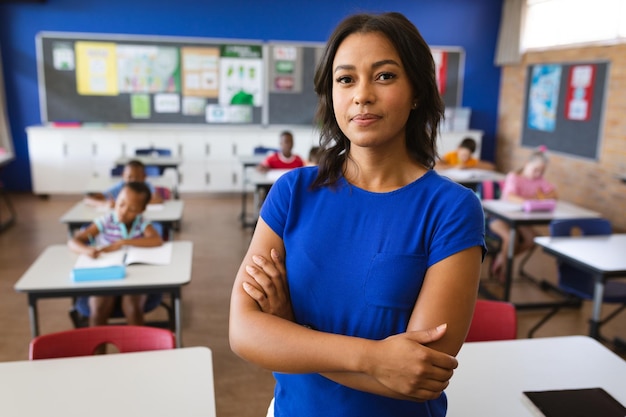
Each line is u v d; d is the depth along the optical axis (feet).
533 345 5.54
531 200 12.87
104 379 4.76
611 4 18.95
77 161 22.25
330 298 2.67
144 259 8.41
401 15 2.66
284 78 23.84
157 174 17.02
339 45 2.68
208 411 4.34
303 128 24.08
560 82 21.43
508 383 4.82
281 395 3.10
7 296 12.35
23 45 22.21
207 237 17.37
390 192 2.70
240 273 2.89
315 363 2.46
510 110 24.99
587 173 20.13
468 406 4.46
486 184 14.82
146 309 8.85
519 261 15.89
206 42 23.06
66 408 4.33
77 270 7.57
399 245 2.61
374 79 2.56
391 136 2.61
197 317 11.39
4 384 4.65
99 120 23.11
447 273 2.55
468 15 24.72
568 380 4.90
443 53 24.82
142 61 22.85
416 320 2.55
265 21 23.44
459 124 24.71
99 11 22.31
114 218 9.21
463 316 2.54
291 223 2.86
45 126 22.59
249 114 23.90
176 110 23.41
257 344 2.58
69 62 22.48
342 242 2.70
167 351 5.25
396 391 2.40
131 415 4.26
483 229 2.67
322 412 2.85
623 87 18.30
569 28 21.12
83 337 5.51
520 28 23.45
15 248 15.88
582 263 8.95
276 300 2.79
